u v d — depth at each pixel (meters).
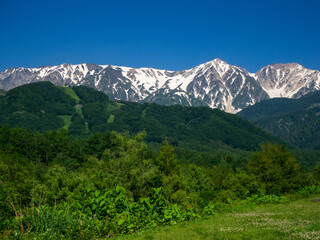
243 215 17.94
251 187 42.47
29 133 112.31
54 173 34.34
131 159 35.28
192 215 16.83
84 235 11.63
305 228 11.23
